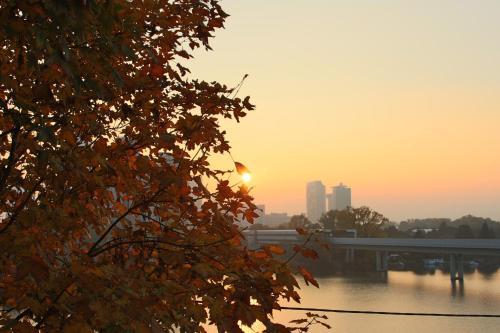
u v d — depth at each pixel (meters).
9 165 3.44
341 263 126.00
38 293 2.85
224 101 4.15
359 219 178.12
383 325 47.03
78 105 3.32
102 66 3.03
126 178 3.89
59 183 3.35
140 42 3.63
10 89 3.24
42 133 2.89
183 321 3.19
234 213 3.93
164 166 4.05
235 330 2.99
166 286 3.10
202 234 3.63
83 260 2.96
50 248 3.44
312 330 42.81
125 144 4.18
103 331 2.91
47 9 2.47
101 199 4.14
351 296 67.00
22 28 2.53
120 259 4.10
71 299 2.78
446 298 67.25
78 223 3.75
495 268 153.25
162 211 4.10
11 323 2.81
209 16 4.55
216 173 3.98
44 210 3.31
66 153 3.25
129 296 2.80
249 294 3.06
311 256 3.33
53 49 2.62
